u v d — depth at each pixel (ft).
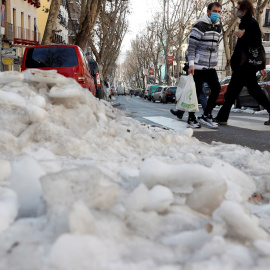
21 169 4.54
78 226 3.32
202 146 12.17
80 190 4.09
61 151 8.03
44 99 9.39
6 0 91.91
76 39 53.11
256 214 5.53
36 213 4.28
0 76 10.16
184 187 5.01
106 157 8.18
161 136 12.14
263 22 141.28
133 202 4.27
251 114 39.81
